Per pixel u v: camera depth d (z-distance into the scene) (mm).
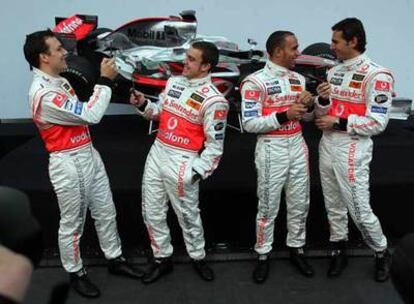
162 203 2473
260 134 2426
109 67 2285
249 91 2354
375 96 2264
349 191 2434
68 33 3607
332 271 2615
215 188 2729
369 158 2432
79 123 2188
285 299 2422
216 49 2268
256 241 2699
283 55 2316
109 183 2705
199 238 2525
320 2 4719
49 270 2658
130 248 2836
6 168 2947
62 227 2352
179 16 4152
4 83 4516
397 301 2402
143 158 3184
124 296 2445
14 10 4332
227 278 2607
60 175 2232
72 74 3367
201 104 2254
